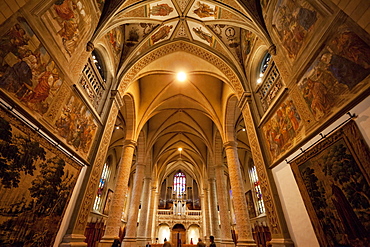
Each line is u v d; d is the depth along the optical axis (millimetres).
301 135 4984
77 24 5371
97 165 6766
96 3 6230
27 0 3535
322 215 4094
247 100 8422
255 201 20734
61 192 4918
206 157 21594
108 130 7684
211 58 10570
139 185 15281
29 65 3848
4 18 3252
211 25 9469
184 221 28891
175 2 8680
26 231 3795
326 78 4105
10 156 3293
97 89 7371
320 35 4246
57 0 4500
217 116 14062
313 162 4363
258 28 6812
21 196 3570
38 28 4055
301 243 4824
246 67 9164
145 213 18109
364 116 3209
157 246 21500
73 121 5520
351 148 3377
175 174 37719
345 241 3496
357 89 3354
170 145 22406
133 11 7945
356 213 3252
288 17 5434
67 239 5086
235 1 7281
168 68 11578
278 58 6039
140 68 10180
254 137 7656
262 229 18344
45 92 4328
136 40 9594
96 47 7203
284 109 5852
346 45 3598
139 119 13445
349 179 3396
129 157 12031
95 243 17188
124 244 12508
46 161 4250
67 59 5078
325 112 4121
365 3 3139
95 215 17500
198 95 14328
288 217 5434
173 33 10188
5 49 3303
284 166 5727
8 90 3330
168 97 14680
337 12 3783
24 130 3598
